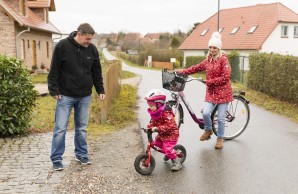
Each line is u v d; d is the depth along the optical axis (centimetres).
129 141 677
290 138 718
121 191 459
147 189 466
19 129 698
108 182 486
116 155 596
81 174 511
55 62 505
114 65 1139
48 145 642
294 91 1080
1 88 679
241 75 1927
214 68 627
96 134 721
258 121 877
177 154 547
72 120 836
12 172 514
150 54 5125
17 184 472
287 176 516
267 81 1329
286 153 620
